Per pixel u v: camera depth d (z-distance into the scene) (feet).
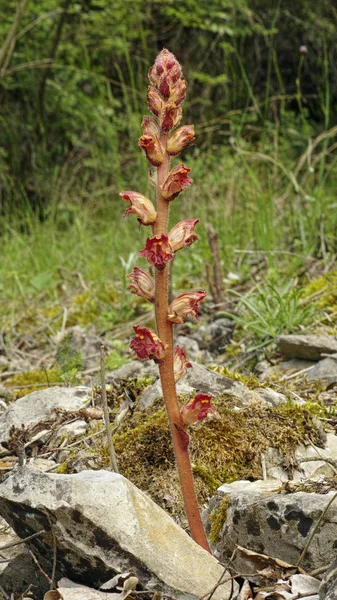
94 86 38.96
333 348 14.71
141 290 7.55
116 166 31.09
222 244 23.44
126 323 20.12
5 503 7.85
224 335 17.33
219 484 9.71
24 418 12.03
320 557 7.90
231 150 36.37
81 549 7.52
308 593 7.55
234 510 8.24
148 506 7.68
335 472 9.18
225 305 18.86
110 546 7.48
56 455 10.84
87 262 25.14
